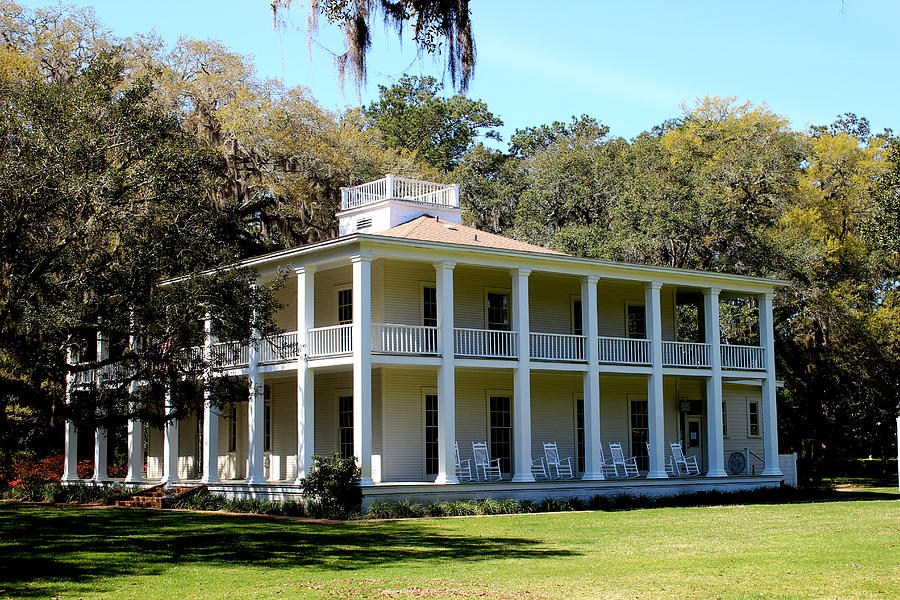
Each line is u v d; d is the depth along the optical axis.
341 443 26.56
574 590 11.97
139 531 18.88
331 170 40.88
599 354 28.19
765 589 12.03
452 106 65.25
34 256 18.78
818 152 48.66
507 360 25.38
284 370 24.89
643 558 14.91
